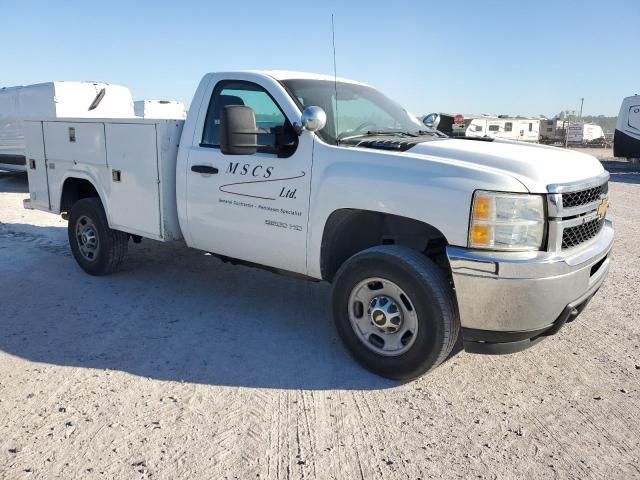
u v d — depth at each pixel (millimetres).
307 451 3082
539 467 2986
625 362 4242
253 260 4711
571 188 3551
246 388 3766
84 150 5812
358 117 4684
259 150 4453
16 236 7953
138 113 16719
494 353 3688
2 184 14414
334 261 4312
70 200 6418
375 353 3922
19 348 4289
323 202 4059
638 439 3252
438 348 3639
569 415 3496
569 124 52781
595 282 3904
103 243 5840
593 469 2975
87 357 4164
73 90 13172
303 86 4609
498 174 3463
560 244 3520
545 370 4098
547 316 3504
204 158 4793
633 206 13039
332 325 4887
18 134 13953
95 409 3449
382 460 3020
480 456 3074
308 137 4199
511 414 3500
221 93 4816
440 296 3584
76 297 5445
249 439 3180
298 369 4051
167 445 3100
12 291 5582
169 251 7227
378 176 3801
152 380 3840
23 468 2879
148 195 5188
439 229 3562
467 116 43469
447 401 3645
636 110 24266
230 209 4660
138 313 5070
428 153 3869
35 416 3355
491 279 3406
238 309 5230
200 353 4277
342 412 3488
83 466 2906
